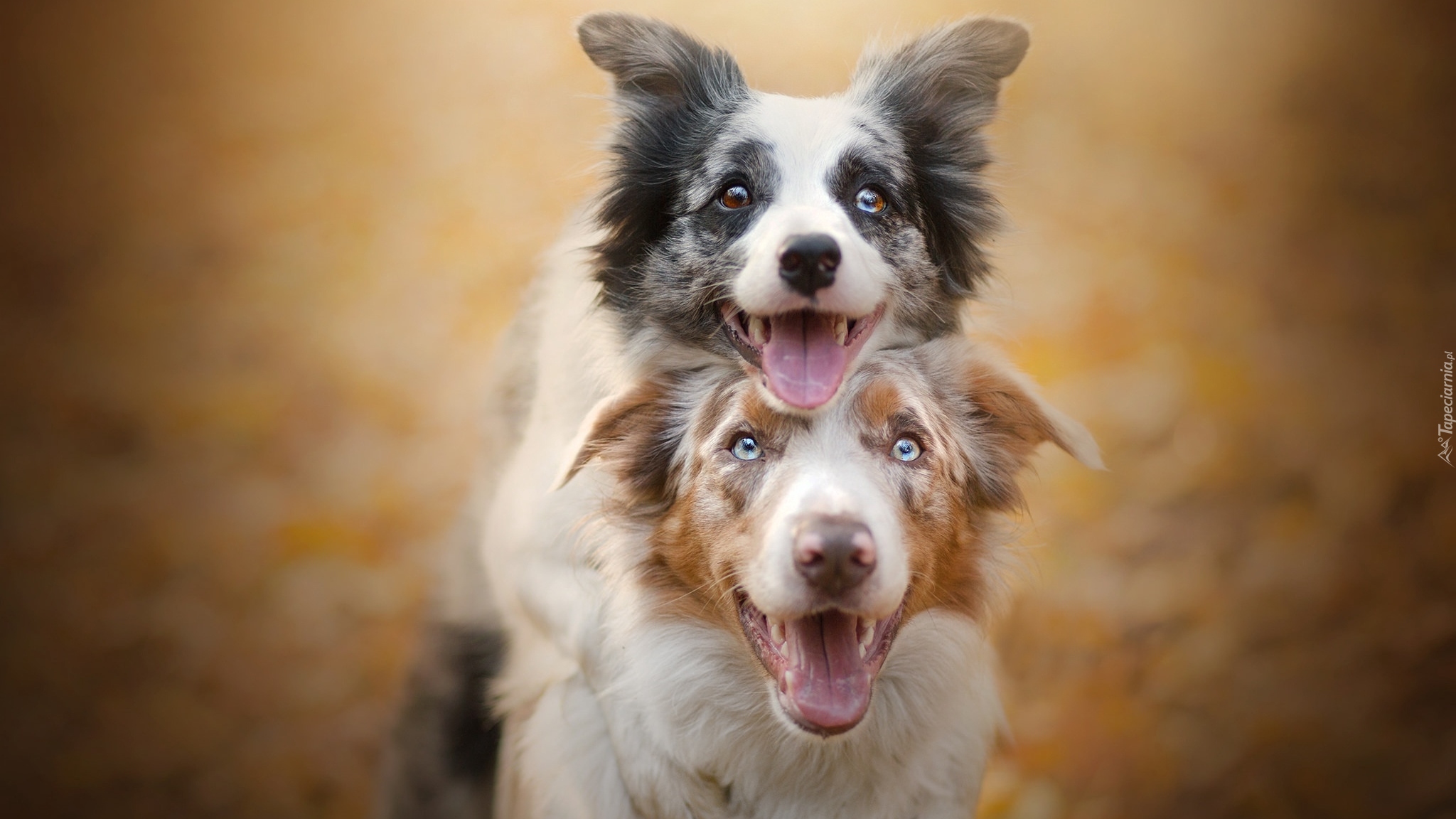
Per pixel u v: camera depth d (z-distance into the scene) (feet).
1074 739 12.94
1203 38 21.89
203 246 20.56
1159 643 13.73
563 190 19.74
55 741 13.55
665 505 8.52
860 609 7.22
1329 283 18.42
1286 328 17.71
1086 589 14.25
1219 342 17.49
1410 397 16.31
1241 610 13.97
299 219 20.88
